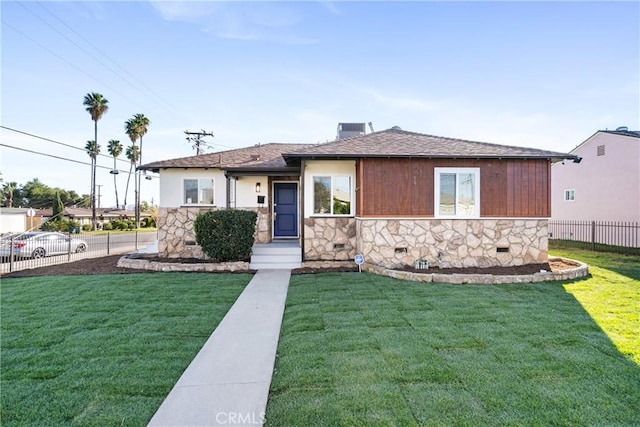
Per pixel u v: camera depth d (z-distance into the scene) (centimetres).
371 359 399
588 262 1091
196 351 435
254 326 529
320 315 567
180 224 1267
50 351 428
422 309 589
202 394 333
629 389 326
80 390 337
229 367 391
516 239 977
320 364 388
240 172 1170
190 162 1291
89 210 5628
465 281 790
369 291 718
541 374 357
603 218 1730
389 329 496
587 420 279
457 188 978
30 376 363
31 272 1006
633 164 1578
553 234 2042
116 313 586
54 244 1658
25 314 579
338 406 304
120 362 400
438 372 364
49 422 285
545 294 678
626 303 612
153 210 6144
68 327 515
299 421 285
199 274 933
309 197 1061
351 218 1066
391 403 307
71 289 759
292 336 479
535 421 278
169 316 573
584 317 537
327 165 1069
